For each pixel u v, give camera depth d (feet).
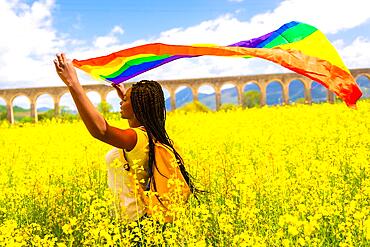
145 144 11.39
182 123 50.55
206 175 18.94
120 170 11.87
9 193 19.43
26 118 207.10
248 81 220.84
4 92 206.80
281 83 222.28
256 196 16.43
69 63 10.14
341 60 11.94
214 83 218.59
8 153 34.22
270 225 13.05
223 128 44.42
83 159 27.32
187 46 11.50
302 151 26.08
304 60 11.76
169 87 214.69
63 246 10.89
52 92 207.72
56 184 21.91
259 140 34.19
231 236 12.40
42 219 16.35
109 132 10.67
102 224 11.61
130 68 13.57
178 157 11.83
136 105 11.50
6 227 12.57
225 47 11.51
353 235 12.32
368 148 27.43
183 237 11.41
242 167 21.63
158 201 11.53
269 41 12.87
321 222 13.05
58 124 60.54
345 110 50.08
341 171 21.56
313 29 12.29
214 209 13.99
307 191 16.25
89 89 202.08
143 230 11.55
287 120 47.47
